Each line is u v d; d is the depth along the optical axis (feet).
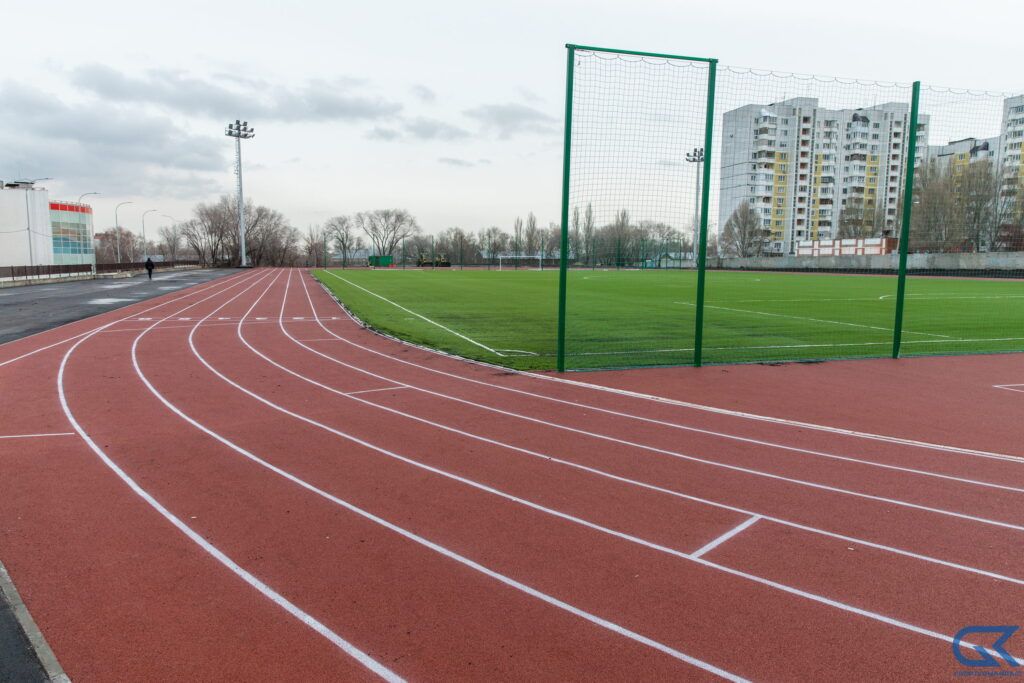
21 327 58.59
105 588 13.83
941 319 66.80
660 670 11.03
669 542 15.96
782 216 177.17
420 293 105.70
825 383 35.04
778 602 13.20
